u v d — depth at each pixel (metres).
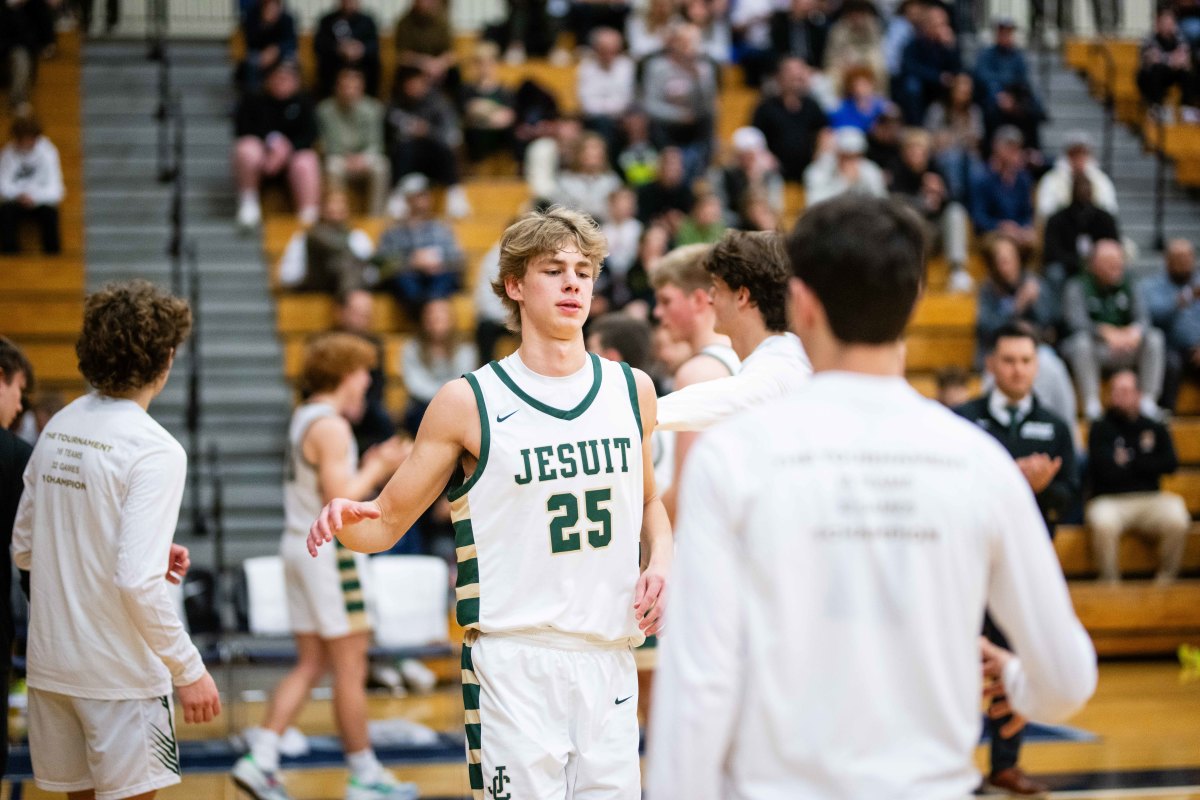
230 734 7.52
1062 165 12.45
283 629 7.80
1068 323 11.11
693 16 14.05
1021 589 2.31
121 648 3.78
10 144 11.19
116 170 12.25
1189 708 8.06
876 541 2.25
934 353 11.47
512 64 13.88
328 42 12.79
